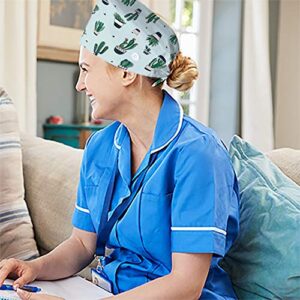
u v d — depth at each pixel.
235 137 1.39
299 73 3.91
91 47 1.15
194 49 3.68
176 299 1.02
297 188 1.26
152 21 1.14
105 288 1.23
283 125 3.87
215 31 3.71
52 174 1.71
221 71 3.68
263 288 1.15
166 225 1.10
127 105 1.15
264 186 1.25
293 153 1.46
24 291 1.10
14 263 1.21
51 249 1.65
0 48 2.38
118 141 1.24
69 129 2.69
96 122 2.81
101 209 1.22
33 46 2.51
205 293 1.12
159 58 1.13
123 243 1.19
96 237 1.30
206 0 3.68
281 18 3.79
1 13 2.37
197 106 3.70
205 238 1.03
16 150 1.68
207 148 1.08
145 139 1.17
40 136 2.76
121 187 1.20
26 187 1.74
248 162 1.33
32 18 2.50
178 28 3.59
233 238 1.16
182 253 1.04
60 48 2.75
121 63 1.12
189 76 1.15
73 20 2.78
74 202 1.60
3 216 1.57
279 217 1.17
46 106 2.79
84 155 1.32
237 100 3.60
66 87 2.85
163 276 1.09
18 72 2.45
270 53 3.75
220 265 1.26
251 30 3.51
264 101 3.53
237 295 1.21
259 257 1.17
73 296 1.18
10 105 1.75
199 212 1.04
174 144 1.11
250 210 1.22
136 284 1.17
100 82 1.14
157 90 1.17
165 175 1.10
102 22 1.14
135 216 1.13
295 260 1.11
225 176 1.09
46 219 1.66
